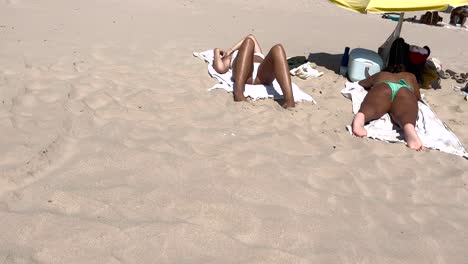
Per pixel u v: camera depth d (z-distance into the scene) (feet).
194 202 9.64
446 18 63.52
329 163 12.32
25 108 13.82
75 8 32.45
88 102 14.69
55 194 9.37
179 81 18.04
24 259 7.44
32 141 11.72
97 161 10.96
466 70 25.99
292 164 12.00
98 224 8.52
